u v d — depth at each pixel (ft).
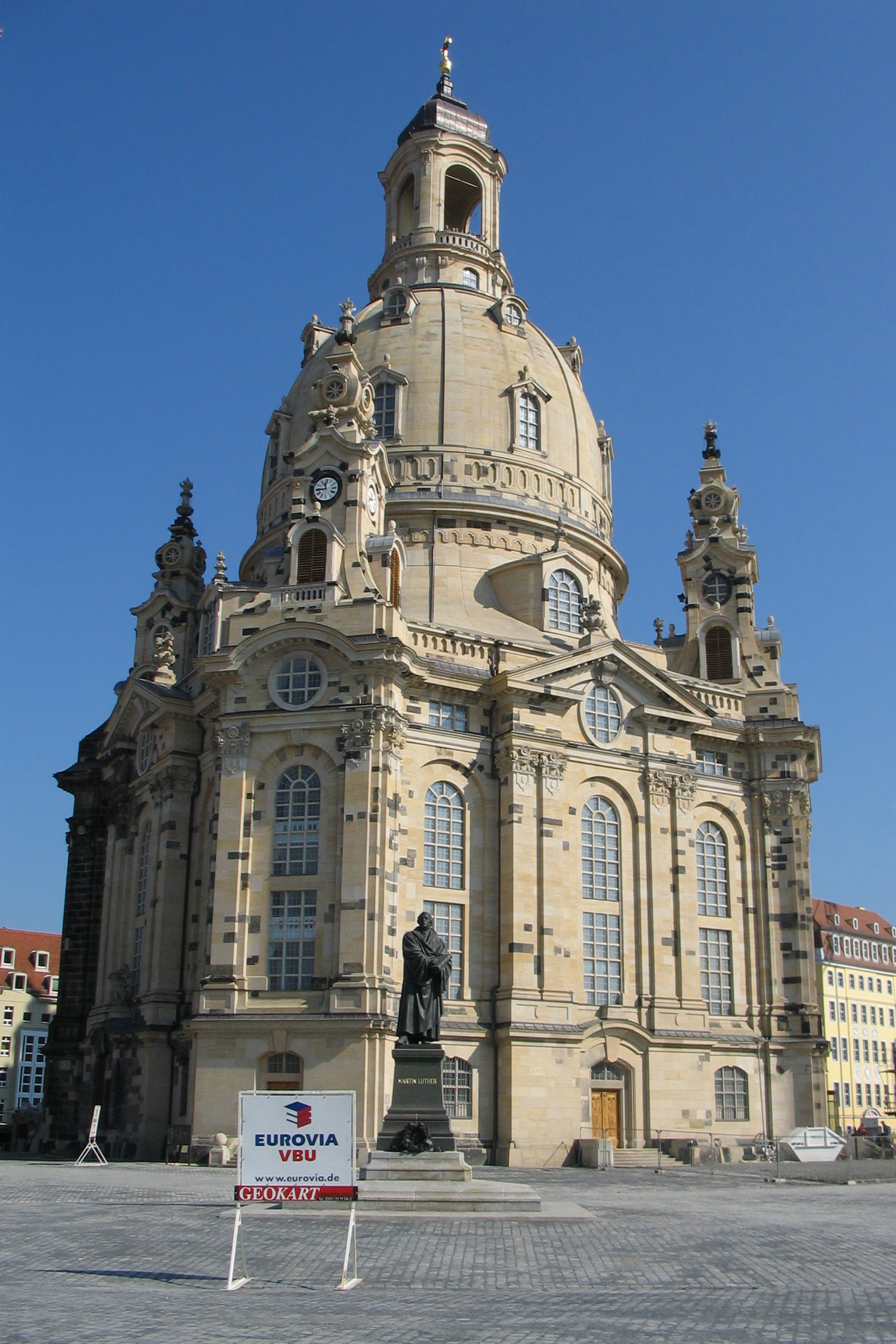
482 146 371.97
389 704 235.61
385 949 224.74
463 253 354.13
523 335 328.90
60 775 318.65
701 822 283.18
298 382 339.77
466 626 280.51
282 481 321.32
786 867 286.25
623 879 262.67
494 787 254.88
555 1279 88.74
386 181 382.42
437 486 300.81
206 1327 67.31
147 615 335.67
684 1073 255.70
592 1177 204.44
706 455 334.24
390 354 316.60
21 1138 321.11
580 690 264.11
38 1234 111.55
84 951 306.96
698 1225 125.29
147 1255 98.84
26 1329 65.77
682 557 323.98
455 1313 73.46
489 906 248.11
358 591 252.01
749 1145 258.57
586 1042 246.68
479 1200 129.49
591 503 321.73
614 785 266.57
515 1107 233.55
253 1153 92.94
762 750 292.20
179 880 260.42
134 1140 249.14
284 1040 218.59
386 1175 136.36
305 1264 94.84
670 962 262.06
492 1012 242.37
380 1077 216.13
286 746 236.43
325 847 230.68
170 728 268.00
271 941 228.63
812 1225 126.93
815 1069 273.54
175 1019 254.47
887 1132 302.04
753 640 309.63
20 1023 472.44
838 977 470.39
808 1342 65.21
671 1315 73.67
